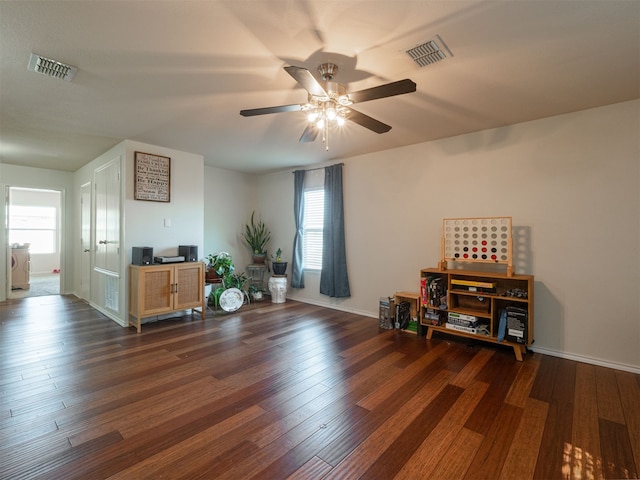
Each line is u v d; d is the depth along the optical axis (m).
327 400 2.28
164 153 4.32
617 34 1.87
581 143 3.02
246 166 5.51
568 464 1.66
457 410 2.16
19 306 5.03
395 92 2.02
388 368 2.82
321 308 5.04
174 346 3.32
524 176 3.32
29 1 1.59
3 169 5.30
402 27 1.82
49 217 9.13
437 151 3.93
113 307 4.32
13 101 2.78
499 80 2.44
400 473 1.59
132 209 4.03
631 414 2.12
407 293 4.04
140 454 1.70
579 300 3.04
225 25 1.80
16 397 2.27
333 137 3.86
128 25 1.80
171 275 4.04
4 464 1.61
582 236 3.02
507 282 3.42
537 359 3.05
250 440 1.83
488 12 1.69
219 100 2.79
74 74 2.33
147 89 2.57
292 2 1.62
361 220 4.66
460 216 3.75
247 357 3.05
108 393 2.34
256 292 5.55
